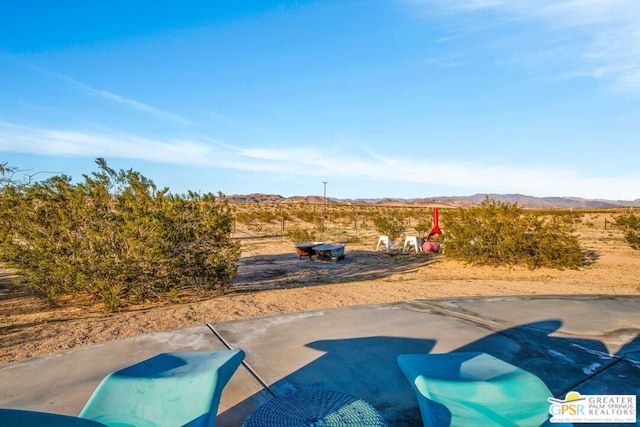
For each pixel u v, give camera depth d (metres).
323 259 15.96
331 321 5.85
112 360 4.46
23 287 10.20
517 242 13.48
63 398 3.60
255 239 25.78
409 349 4.73
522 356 4.57
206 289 9.38
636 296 7.63
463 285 10.28
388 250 19.16
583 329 5.53
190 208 9.16
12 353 5.21
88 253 8.04
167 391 2.75
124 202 8.69
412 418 3.26
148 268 8.32
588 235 27.61
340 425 2.53
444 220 15.61
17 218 8.29
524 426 2.48
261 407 2.79
